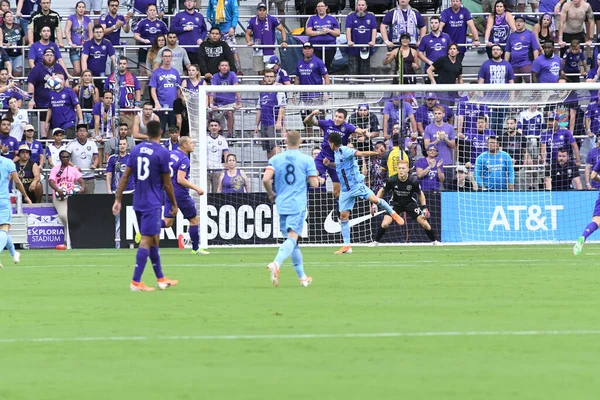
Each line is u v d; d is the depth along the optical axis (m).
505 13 100.44
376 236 81.31
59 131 86.44
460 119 86.38
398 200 80.88
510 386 21.77
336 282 47.47
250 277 50.81
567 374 23.14
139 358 25.78
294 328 31.00
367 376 23.03
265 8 100.88
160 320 33.25
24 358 25.97
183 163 69.50
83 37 99.69
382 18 106.38
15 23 98.75
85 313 35.50
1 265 60.28
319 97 89.50
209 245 82.56
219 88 77.75
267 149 88.44
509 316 33.81
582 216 84.56
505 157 84.06
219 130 86.56
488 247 78.62
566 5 101.44
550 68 95.75
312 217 83.31
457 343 27.78
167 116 91.44
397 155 82.75
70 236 83.25
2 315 35.12
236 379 22.81
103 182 92.88
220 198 82.94
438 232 83.62
